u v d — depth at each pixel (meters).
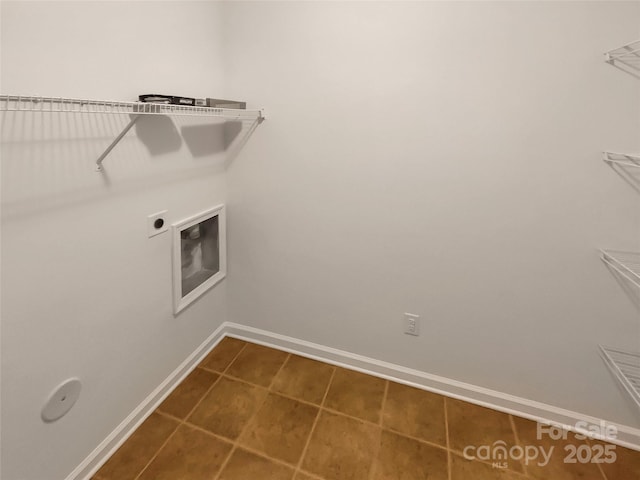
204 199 1.72
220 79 1.69
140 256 1.37
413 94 1.41
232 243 1.95
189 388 1.70
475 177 1.41
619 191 1.24
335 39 1.47
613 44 1.14
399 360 1.77
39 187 0.96
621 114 1.18
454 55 1.32
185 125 1.52
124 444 1.39
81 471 1.23
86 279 1.15
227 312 2.10
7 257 0.91
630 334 1.34
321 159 1.63
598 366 1.42
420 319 1.66
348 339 1.85
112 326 1.28
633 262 1.27
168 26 1.34
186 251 1.75
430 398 1.68
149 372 1.52
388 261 1.65
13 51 0.86
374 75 1.45
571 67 1.20
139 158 1.30
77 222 1.09
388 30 1.38
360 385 1.75
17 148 0.90
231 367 1.86
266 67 1.61
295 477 1.28
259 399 1.65
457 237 1.50
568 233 1.33
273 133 1.69
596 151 1.23
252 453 1.37
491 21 1.25
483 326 1.56
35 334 1.01
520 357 1.53
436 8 1.30
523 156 1.32
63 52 0.98
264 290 1.96
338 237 1.71
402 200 1.54
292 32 1.53
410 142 1.46
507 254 1.44
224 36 1.66
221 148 1.79
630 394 1.31
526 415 1.56
